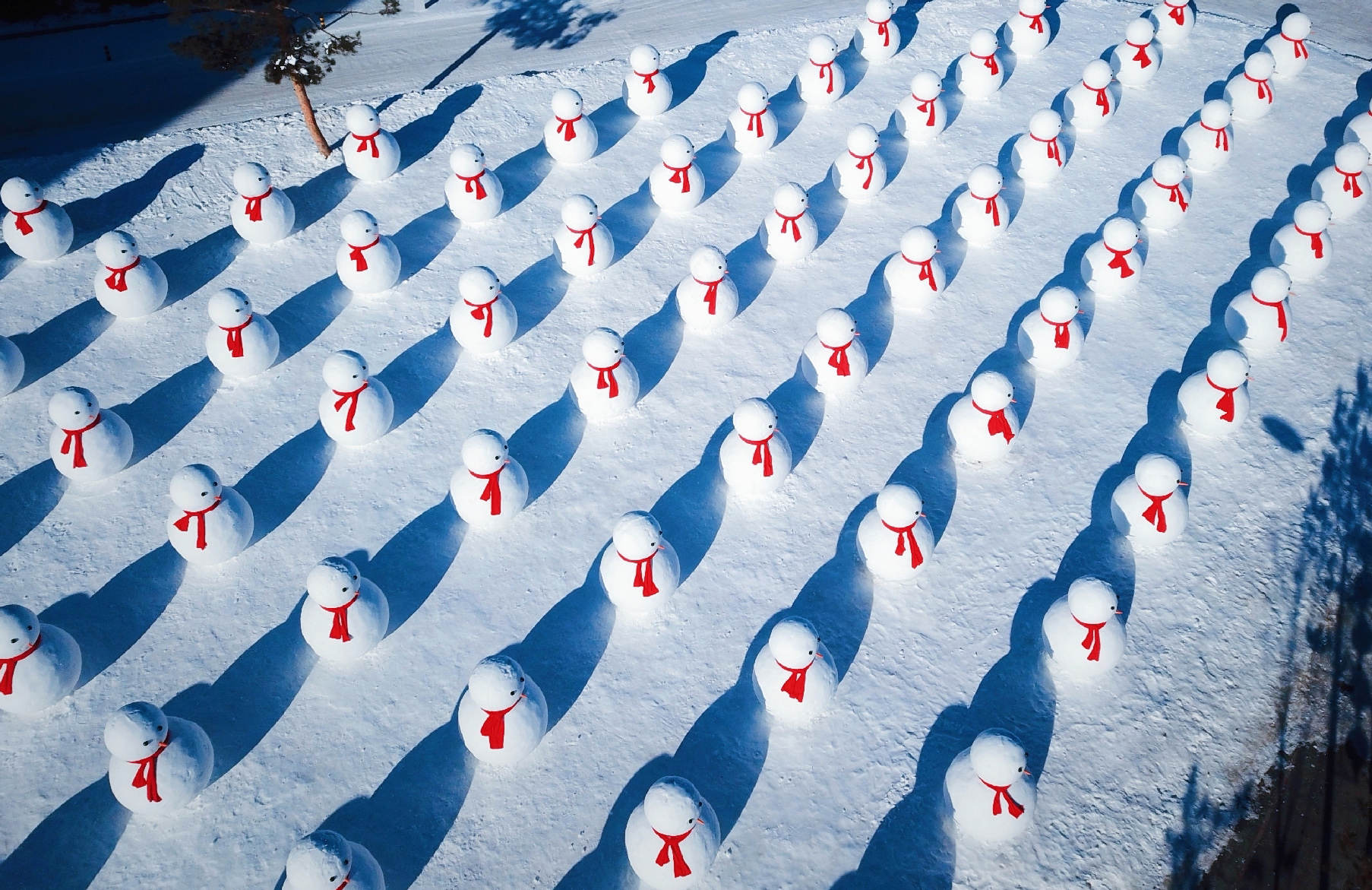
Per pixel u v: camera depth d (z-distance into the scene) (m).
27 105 21.72
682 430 13.25
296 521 12.26
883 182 16.34
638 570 10.93
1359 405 13.69
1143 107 18.47
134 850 9.66
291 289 15.06
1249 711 10.80
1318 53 19.81
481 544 12.06
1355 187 15.76
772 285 15.10
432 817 9.94
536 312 14.70
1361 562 12.08
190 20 24.20
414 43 23.31
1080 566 11.86
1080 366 14.09
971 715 10.63
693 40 23.09
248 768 10.22
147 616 11.38
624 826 9.89
